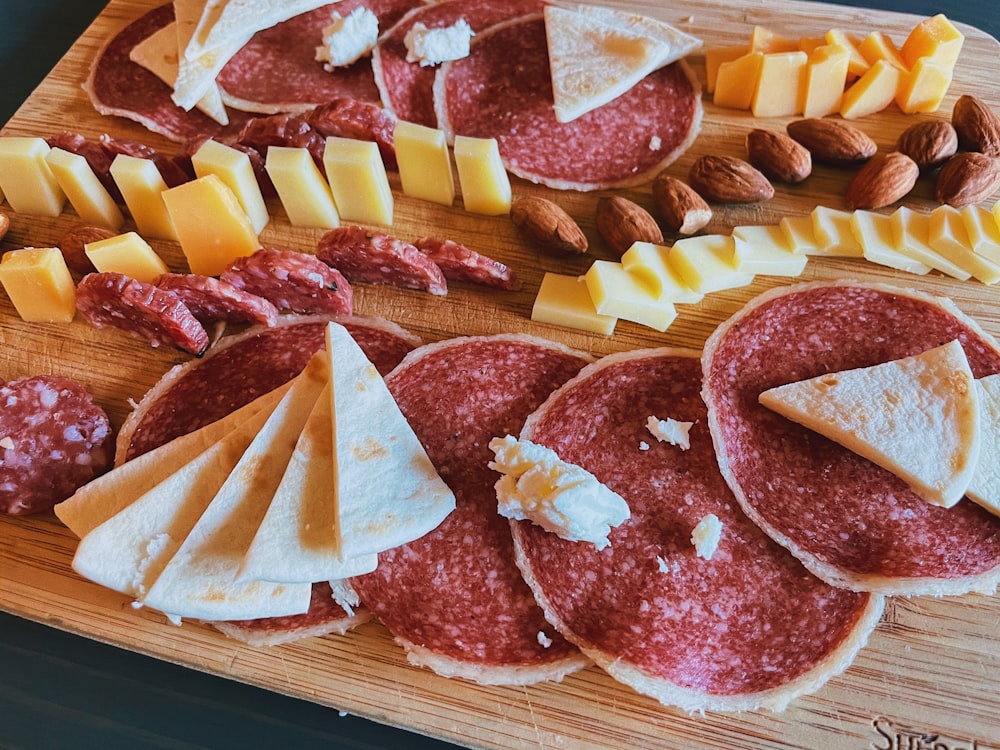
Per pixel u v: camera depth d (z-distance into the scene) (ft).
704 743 0.54
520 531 0.58
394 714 0.56
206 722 0.61
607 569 0.58
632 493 0.61
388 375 0.65
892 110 0.79
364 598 0.58
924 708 0.54
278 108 0.81
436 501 0.56
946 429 0.59
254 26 0.79
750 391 0.64
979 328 0.66
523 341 0.67
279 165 0.71
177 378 0.68
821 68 0.75
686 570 0.58
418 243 0.71
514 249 0.74
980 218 0.68
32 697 0.62
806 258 0.71
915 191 0.74
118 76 0.85
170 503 0.58
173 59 0.83
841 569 0.57
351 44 0.80
